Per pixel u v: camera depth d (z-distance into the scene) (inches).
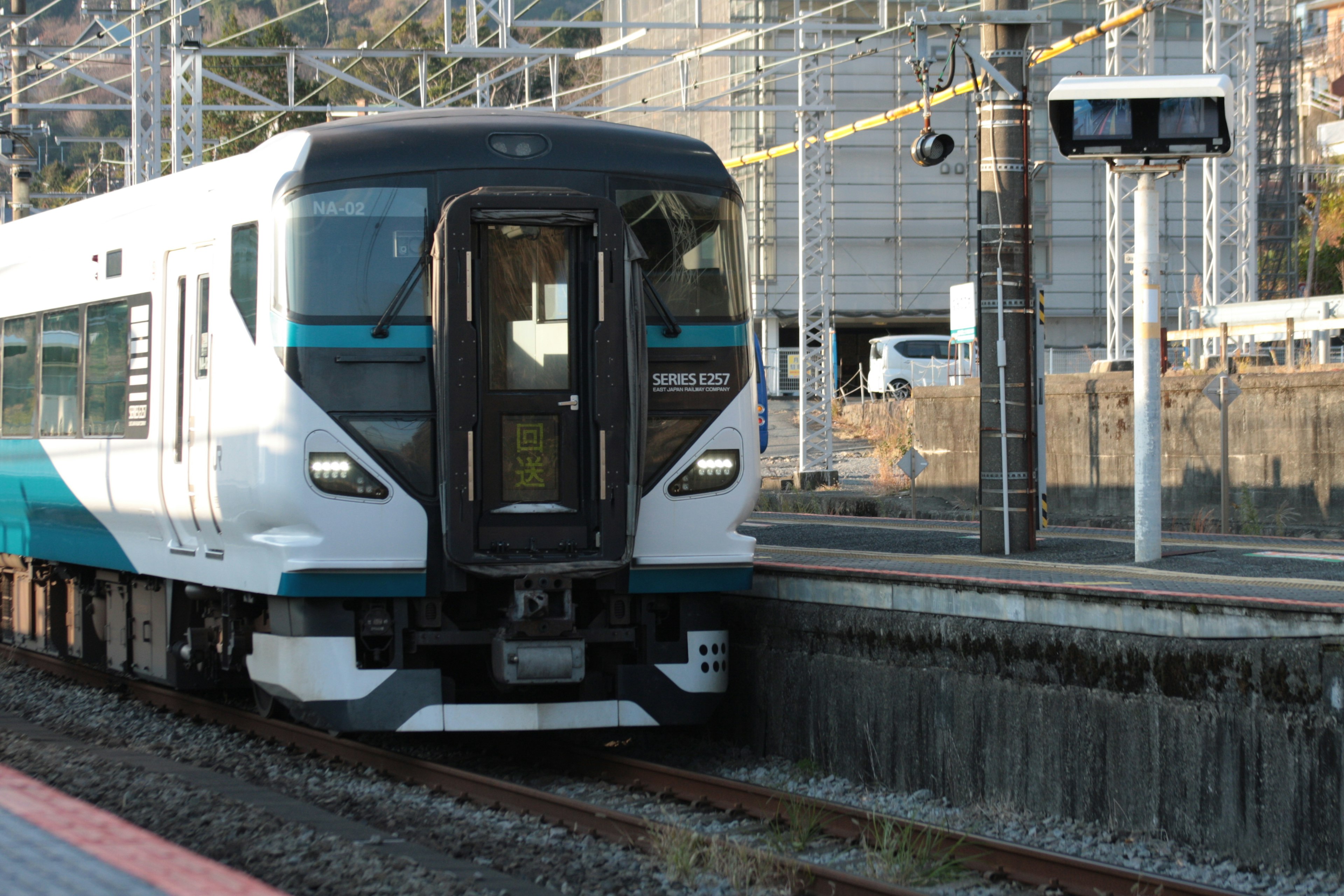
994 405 721.0
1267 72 2800.2
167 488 638.5
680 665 592.1
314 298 547.5
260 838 423.8
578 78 4571.9
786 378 3245.6
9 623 946.7
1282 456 1093.1
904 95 3235.7
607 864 441.1
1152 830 481.1
